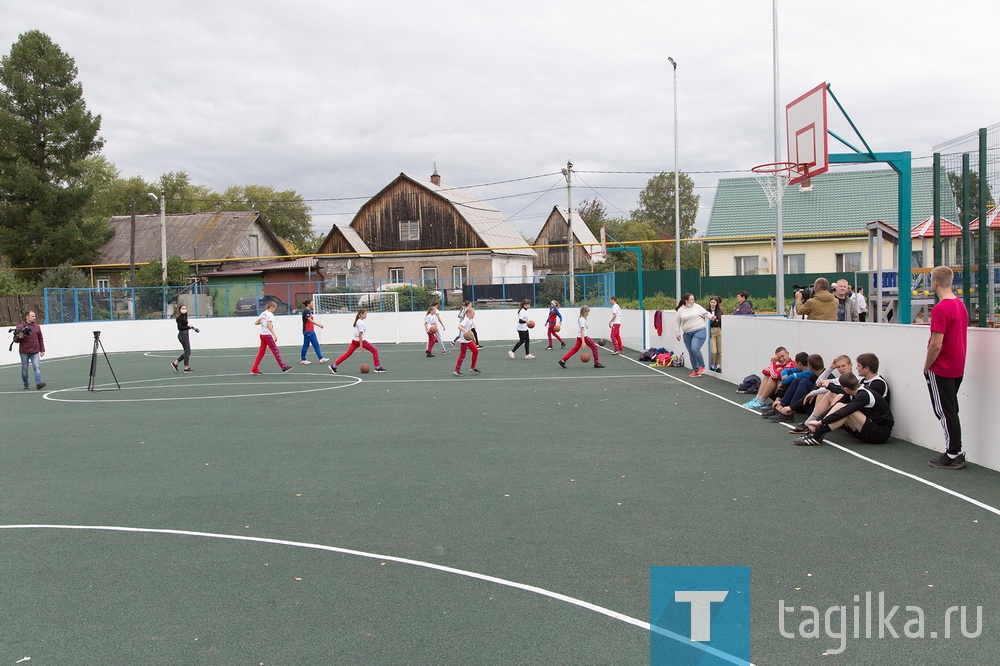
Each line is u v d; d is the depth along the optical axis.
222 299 36.91
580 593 5.08
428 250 50.53
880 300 20.05
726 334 16.73
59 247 48.09
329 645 4.43
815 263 40.09
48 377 22.02
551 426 11.48
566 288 37.97
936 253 14.87
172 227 58.56
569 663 4.14
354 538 6.37
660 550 5.86
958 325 7.87
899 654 4.19
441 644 4.39
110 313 34.28
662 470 8.45
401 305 36.69
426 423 12.08
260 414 13.57
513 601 4.97
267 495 7.86
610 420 11.87
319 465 9.21
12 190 47.38
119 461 9.81
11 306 33.91
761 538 6.07
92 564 5.91
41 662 4.31
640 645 4.33
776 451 9.26
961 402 8.62
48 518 7.23
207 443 10.88
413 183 54.12
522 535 6.32
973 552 5.63
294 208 90.25
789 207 41.28
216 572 5.66
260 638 4.54
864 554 5.65
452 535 6.37
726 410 12.55
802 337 12.79
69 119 48.16
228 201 85.69
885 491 7.34
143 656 4.36
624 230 83.25
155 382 19.89
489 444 10.22
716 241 40.22
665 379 17.44
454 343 30.44
